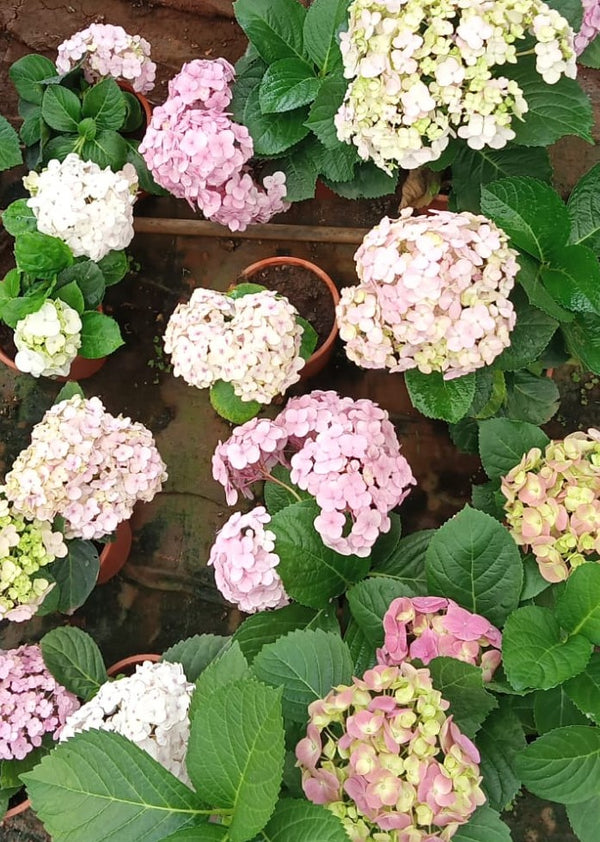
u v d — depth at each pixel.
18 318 0.85
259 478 0.77
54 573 0.83
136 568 0.97
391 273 0.63
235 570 0.66
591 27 0.79
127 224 0.87
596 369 0.71
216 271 1.02
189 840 0.47
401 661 0.58
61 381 1.00
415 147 0.69
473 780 0.52
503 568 0.62
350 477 0.65
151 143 0.81
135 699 0.67
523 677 0.55
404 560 0.73
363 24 0.67
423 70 0.66
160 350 1.01
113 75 0.95
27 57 0.96
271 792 0.45
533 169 0.80
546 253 0.71
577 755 0.57
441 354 0.66
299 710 0.59
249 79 0.88
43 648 0.79
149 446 0.81
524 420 0.84
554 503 0.63
